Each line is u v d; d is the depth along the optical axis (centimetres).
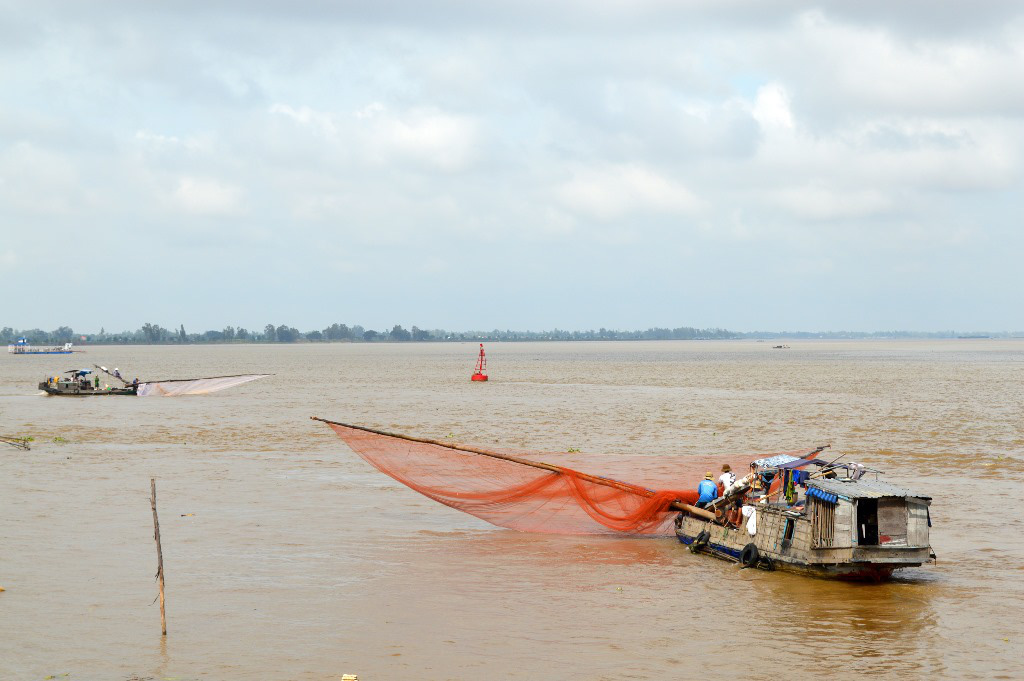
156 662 1602
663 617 1845
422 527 2584
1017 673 1570
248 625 1783
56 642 1689
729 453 4028
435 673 1560
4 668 1570
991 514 2725
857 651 1664
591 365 16688
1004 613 1864
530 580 2095
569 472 2616
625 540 2475
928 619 1830
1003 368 14088
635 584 2066
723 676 1552
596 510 2575
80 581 2044
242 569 2152
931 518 2673
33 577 2067
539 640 1716
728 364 16912
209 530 2523
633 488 2511
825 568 2052
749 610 1889
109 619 1811
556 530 2589
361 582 2062
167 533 2484
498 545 2405
